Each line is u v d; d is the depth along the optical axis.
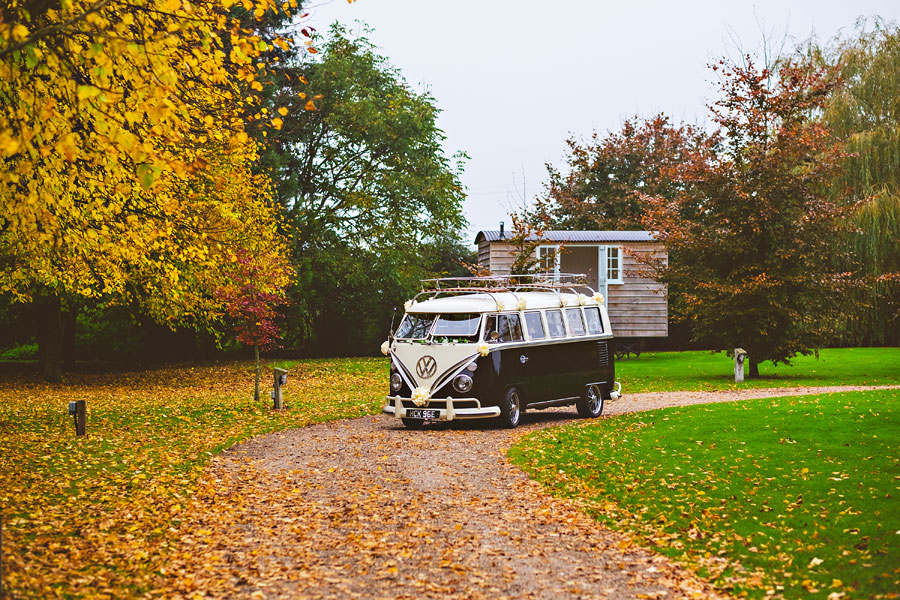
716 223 29.14
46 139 9.17
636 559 8.10
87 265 17.28
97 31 8.32
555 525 9.45
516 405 17.97
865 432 14.70
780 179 28.08
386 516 9.86
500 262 37.78
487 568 7.79
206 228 15.39
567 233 39.25
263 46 9.80
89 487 11.34
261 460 13.88
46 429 17.27
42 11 8.65
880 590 6.70
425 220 40.69
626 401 22.58
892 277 28.08
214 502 10.69
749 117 28.97
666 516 9.70
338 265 39.03
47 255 17.02
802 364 32.84
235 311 22.41
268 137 34.44
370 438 16.12
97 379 30.62
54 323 30.00
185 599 6.93
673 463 12.88
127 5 8.70
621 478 11.88
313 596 7.00
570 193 56.09
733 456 13.19
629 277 38.84
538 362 18.52
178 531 9.20
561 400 19.00
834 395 20.58
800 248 27.80
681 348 44.88
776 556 7.97
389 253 38.81
